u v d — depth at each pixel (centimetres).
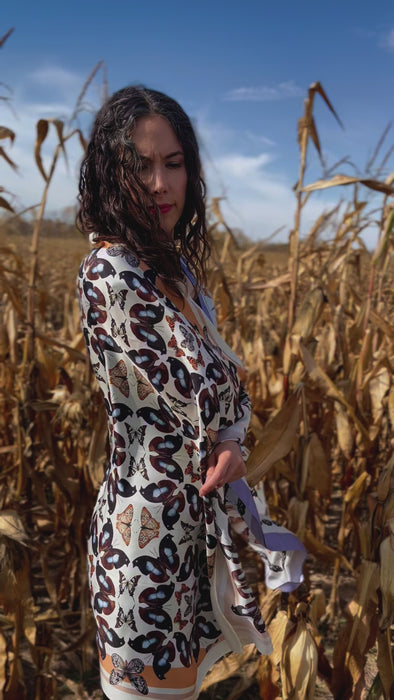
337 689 173
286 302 389
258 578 265
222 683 223
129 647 126
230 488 140
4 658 179
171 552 127
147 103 128
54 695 200
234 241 367
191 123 135
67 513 279
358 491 241
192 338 122
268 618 186
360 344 288
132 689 127
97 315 125
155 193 130
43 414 240
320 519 288
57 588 263
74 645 221
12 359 265
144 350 122
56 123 210
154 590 126
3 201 209
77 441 261
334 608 253
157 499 126
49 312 704
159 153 128
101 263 123
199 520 132
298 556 161
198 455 128
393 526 159
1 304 351
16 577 178
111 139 127
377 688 165
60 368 243
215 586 133
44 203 234
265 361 295
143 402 127
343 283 298
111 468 136
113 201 127
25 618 184
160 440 128
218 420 124
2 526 170
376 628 168
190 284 145
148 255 124
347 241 283
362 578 168
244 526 155
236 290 414
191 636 134
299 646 158
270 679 177
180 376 122
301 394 174
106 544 130
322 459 208
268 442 169
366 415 273
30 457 244
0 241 346
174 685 129
